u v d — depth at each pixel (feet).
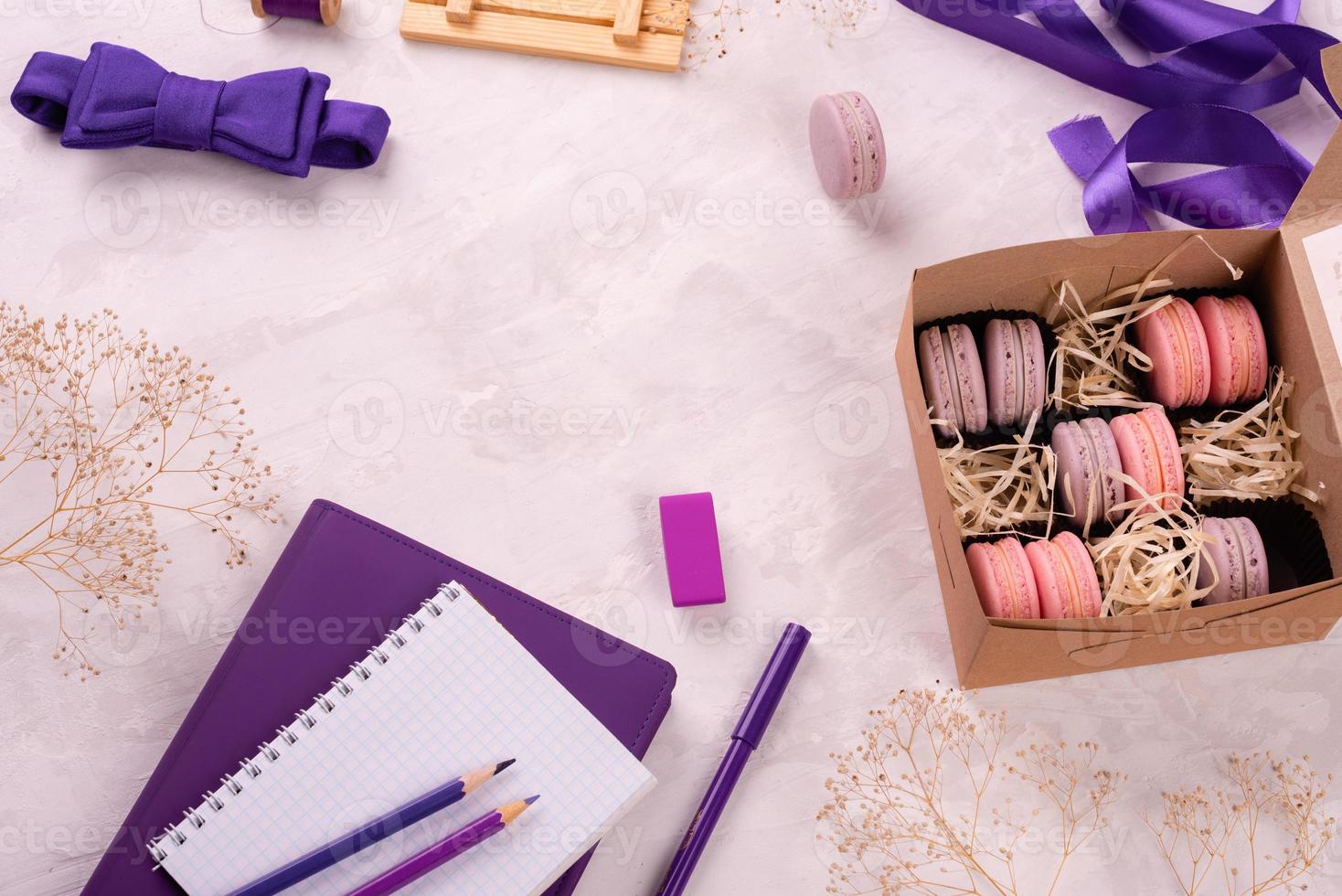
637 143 2.75
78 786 2.52
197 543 2.60
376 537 2.44
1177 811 2.55
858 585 2.61
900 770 2.56
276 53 2.78
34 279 2.69
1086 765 2.56
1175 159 2.76
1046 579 2.43
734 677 2.58
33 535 2.59
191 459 2.63
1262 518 2.59
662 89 2.77
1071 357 2.64
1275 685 2.58
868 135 2.58
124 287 2.69
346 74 2.77
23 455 2.62
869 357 2.68
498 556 2.61
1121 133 2.79
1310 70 2.73
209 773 2.35
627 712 2.41
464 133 2.76
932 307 2.55
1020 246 2.45
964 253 2.72
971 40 2.80
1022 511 2.59
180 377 2.65
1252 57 2.79
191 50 2.78
